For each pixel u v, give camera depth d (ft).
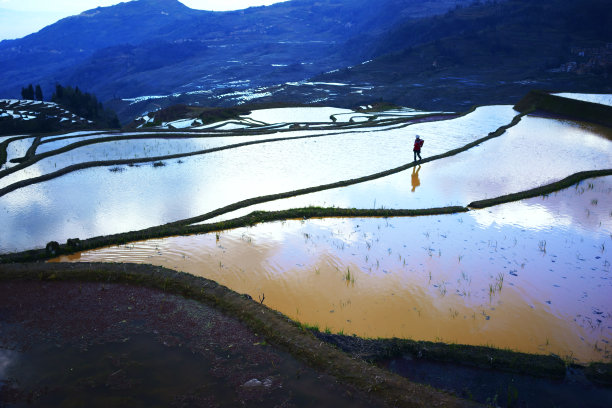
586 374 19.62
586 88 479.82
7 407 15.20
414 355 20.53
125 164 66.03
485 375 19.45
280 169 63.57
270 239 36.96
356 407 15.79
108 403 15.51
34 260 32.04
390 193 51.24
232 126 116.37
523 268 31.63
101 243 34.86
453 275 30.50
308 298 27.09
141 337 19.62
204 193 51.93
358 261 32.71
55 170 63.36
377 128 101.04
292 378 17.26
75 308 22.00
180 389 16.34
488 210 44.86
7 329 19.98
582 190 50.88
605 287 28.91
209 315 21.70
